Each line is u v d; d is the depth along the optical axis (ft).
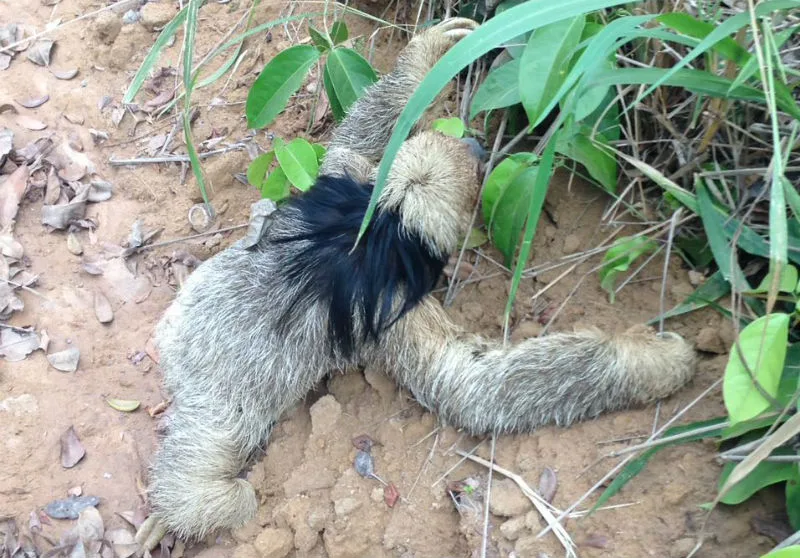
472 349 4.07
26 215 5.00
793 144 3.75
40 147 5.20
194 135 5.30
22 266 4.83
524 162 4.09
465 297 4.38
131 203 5.12
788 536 3.40
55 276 4.83
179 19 4.22
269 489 4.20
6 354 4.53
